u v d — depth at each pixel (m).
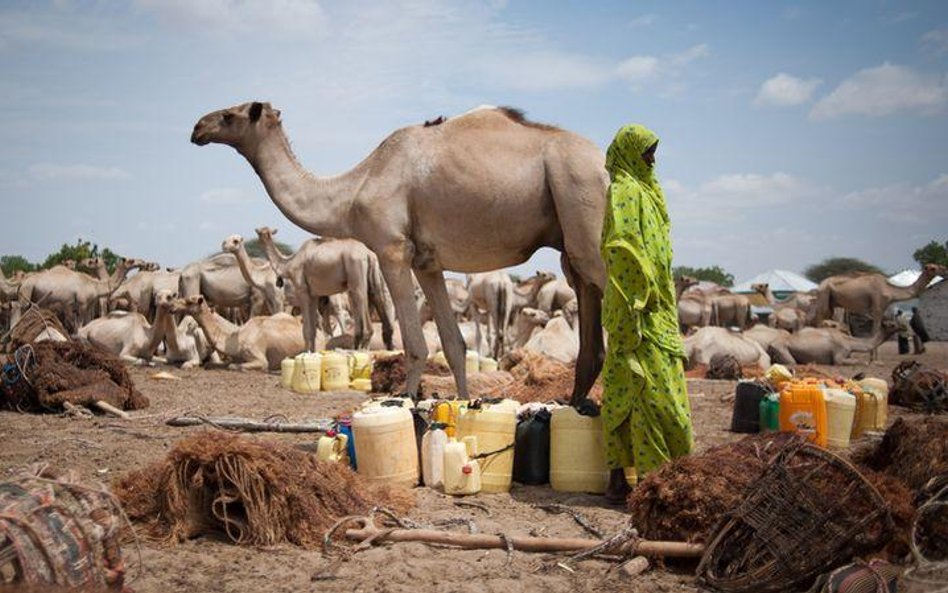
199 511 6.30
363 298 20.72
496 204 9.09
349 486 6.70
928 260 72.12
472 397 13.32
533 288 31.88
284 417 12.12
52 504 4.30
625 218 6.96
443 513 6.99
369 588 5.29
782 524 5.19
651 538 5.88
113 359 13.06
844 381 11.51
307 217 10.07
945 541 5.41
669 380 6.90
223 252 27.45
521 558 5.86
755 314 44.03
